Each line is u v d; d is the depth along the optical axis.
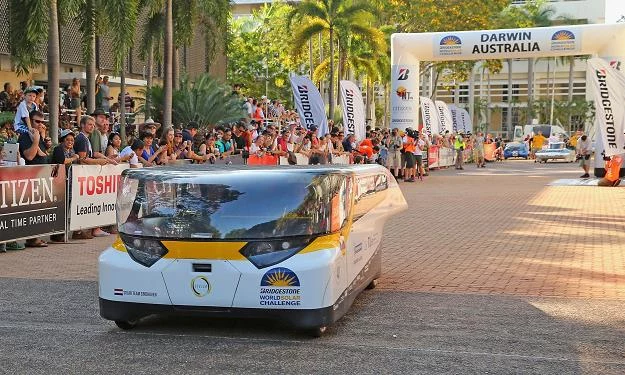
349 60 45.66
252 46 61.28
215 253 6.17
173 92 28.66
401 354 5.86
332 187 6.48
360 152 25.44
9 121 15.12
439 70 54.84
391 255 10.91
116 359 5.73
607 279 9.02
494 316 7.12
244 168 6.88
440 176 32.22
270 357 5.77
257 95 61.41
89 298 7.95
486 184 26.83
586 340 6.27
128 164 13.52
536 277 9.16
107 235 12.98
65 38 28.62
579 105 88.75
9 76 26.50
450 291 8.31
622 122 23.23
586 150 29.69
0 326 6.77
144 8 29.47
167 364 5.60
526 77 94.31
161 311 6.27
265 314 6.11
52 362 5.66
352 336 6.39
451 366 5.55
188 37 27.34
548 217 16.05
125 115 26.81
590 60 23.31
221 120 28.20
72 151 12.39
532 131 63.19
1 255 10.78
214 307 6.17
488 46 29.05
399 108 30.67
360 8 38.28
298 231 6.21
